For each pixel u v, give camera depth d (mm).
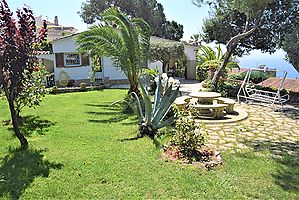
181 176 4586
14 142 6555
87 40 11711
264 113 9969
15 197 4004
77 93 15852
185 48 22641
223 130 7777
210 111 9555
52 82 18516
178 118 6215
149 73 13781
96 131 7469
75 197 3980
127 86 19188
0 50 5445
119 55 11617
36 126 8062
